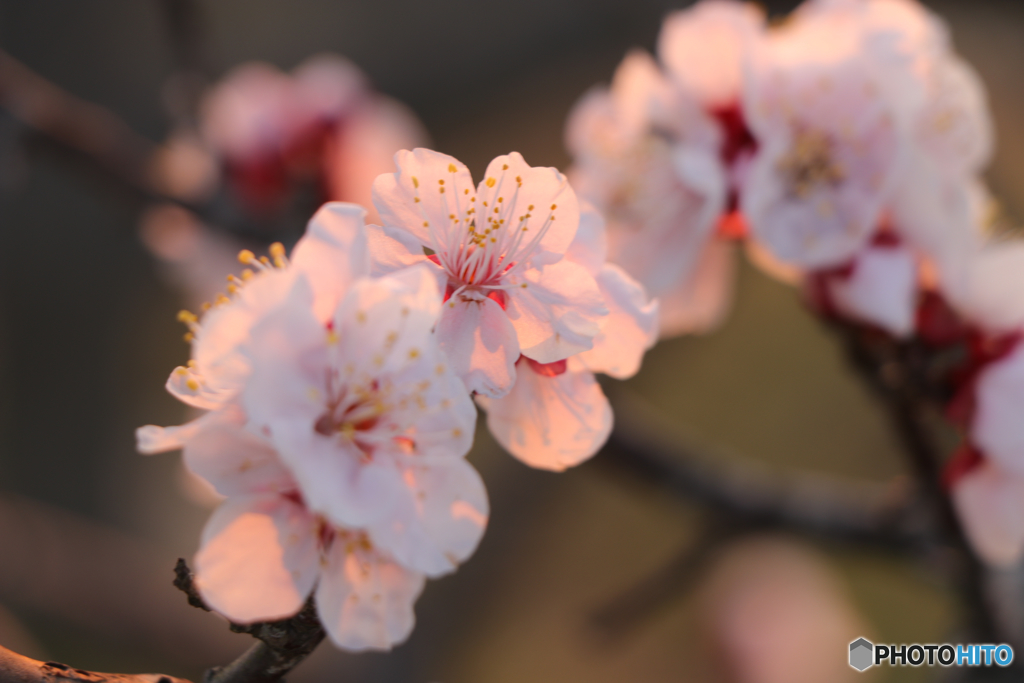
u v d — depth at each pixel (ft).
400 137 1.35
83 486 2.45
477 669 2.16
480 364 0.69
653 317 0.71
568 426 0.71
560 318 0.70
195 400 0.67
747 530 1.08
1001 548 0.87
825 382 2.31
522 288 0.70
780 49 0.89
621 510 2.37
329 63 1.34
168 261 1.34
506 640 2.23
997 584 0.96
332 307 0.68
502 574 1.41
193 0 1.23
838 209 0.86
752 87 0.85
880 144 0.86
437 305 0.67
